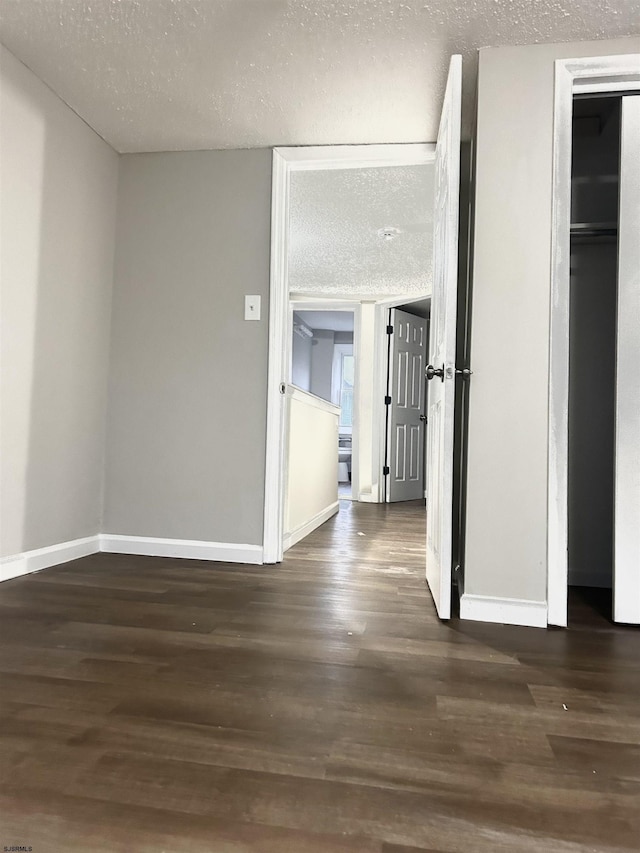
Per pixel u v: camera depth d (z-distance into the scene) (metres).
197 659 1.53
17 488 2.36
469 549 2.01
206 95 2.43
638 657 1.66
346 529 4.07
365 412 6.29
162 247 2.96
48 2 1.90
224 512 2.86
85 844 0.82
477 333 2.04
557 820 0.91
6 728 1.14
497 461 2.01
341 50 2.10
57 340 2.58
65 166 2.58
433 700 1.33
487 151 2.04
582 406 2.68
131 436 2.95
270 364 2.84
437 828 0.88
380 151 2.81
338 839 0.85
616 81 2.02
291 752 1.08
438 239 2.39
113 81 2.35
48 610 1.92
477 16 1.89
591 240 2.64
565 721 1.24
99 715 1.20
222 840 0.84
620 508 2.01
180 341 2.93
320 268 5.21
